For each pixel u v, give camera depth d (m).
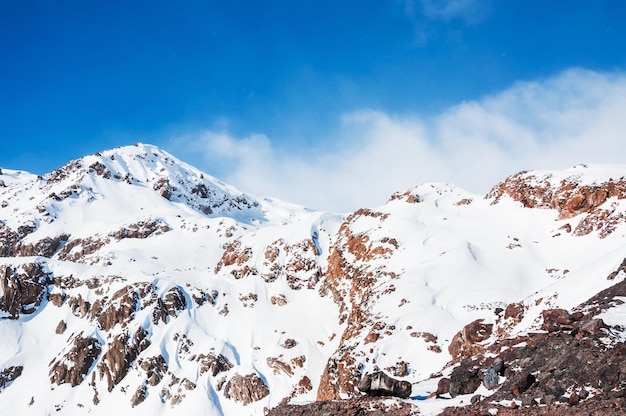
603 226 89.25
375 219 130.88
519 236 100.00
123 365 110.69
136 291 125.62
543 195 106.62
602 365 23.61
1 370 117.38
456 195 134.75
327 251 136.88
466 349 63.03
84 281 138.50
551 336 29.17
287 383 100.12
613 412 19.75
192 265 186.88
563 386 23.62
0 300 134.75
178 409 98.44
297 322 117.50
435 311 79.94
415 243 109.31
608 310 30.84
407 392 28.31
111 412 103.06
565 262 85.62
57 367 114.06
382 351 72.31
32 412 106.81
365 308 91.44
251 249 146.38
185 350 113.00
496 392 25.78
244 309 125.50
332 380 74.06
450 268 92.88
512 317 61.50
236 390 99.75
